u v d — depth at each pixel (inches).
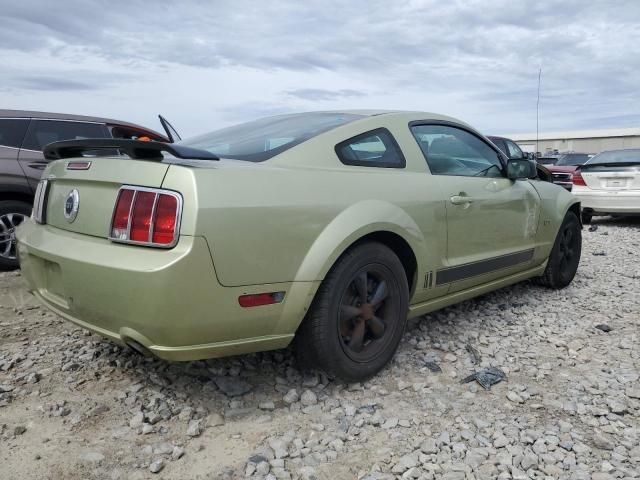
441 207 129.8
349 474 85.8
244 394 110.7
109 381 116.2
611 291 194.1
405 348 136.9
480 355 133.4
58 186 110.9
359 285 112.1
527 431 96.7
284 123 133.1
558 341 142.0
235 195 93.0
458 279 138.3
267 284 96.9
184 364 123.6
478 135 159.2
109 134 237.6
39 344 137.5
